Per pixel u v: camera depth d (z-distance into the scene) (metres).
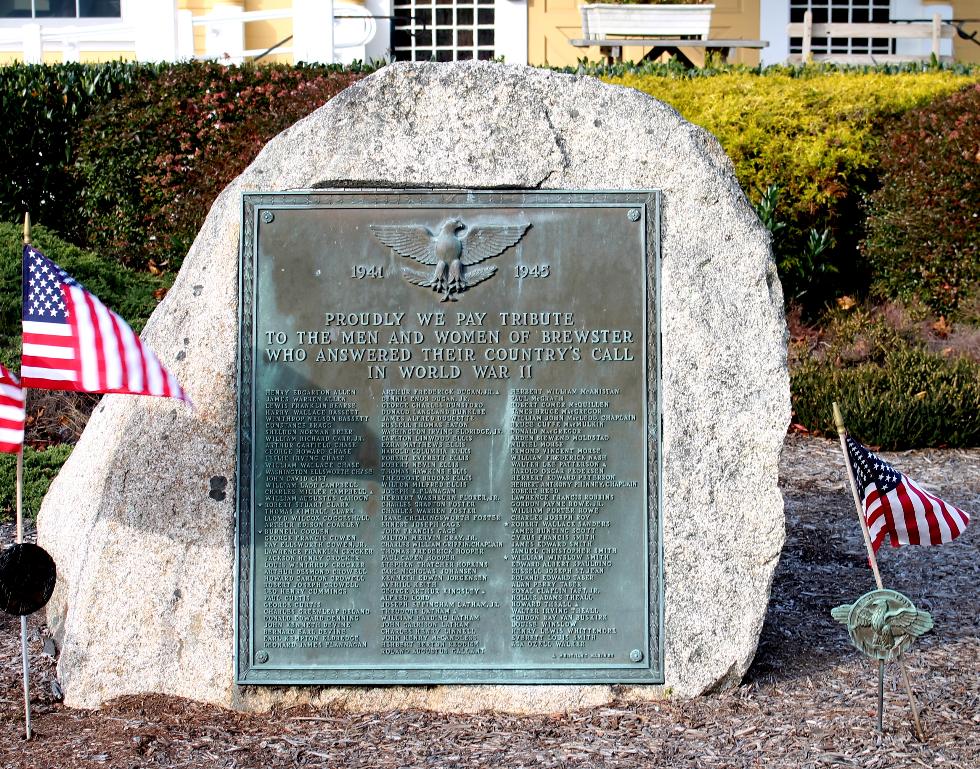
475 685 5.59
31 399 9.89
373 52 17.70
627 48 17.53
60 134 12.83
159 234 12.71
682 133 5.67
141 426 5.66
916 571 7.57
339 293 5.60
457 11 18.39
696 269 5.61
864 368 10.87
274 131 12.52
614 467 5.59
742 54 17.78
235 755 5.13
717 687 5.64
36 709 5.60
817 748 5.14
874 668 5.99
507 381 5.59
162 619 5.61
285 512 5.59
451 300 5.59
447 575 5.61
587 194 5.61
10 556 5.27
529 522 5.60
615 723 5.40
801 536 8.23
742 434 5.60
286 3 17.23
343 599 5.61
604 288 5.59
